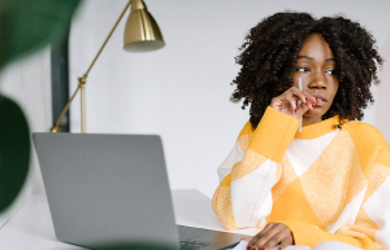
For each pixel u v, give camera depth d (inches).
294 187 33.6
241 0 96.7
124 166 18.7
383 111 97.2
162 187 18.0
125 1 84.0
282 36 33.3
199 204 38.0
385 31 98.7
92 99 82.6
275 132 29.4
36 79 28.6
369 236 27.3
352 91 33.2
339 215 31.9
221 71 97.0
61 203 22.1
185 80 95.7
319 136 33.8
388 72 97.3
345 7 98.5
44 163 21.6
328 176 33.0
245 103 40.8
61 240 23.4
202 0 96.0
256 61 36.3
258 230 31.0
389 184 29.2
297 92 29.6
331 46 31.4
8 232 25.8
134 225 19.5
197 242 23.4
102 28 82.5
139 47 48.2
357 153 32.3
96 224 21.0
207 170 97.4
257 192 29.8
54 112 44.4
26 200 29.7
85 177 20.2
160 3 94.6
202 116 96.8
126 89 88.7
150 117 92.4
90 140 19.2
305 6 97.9
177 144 96.0
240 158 35.8
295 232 22.7
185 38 95.7
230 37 96.8
